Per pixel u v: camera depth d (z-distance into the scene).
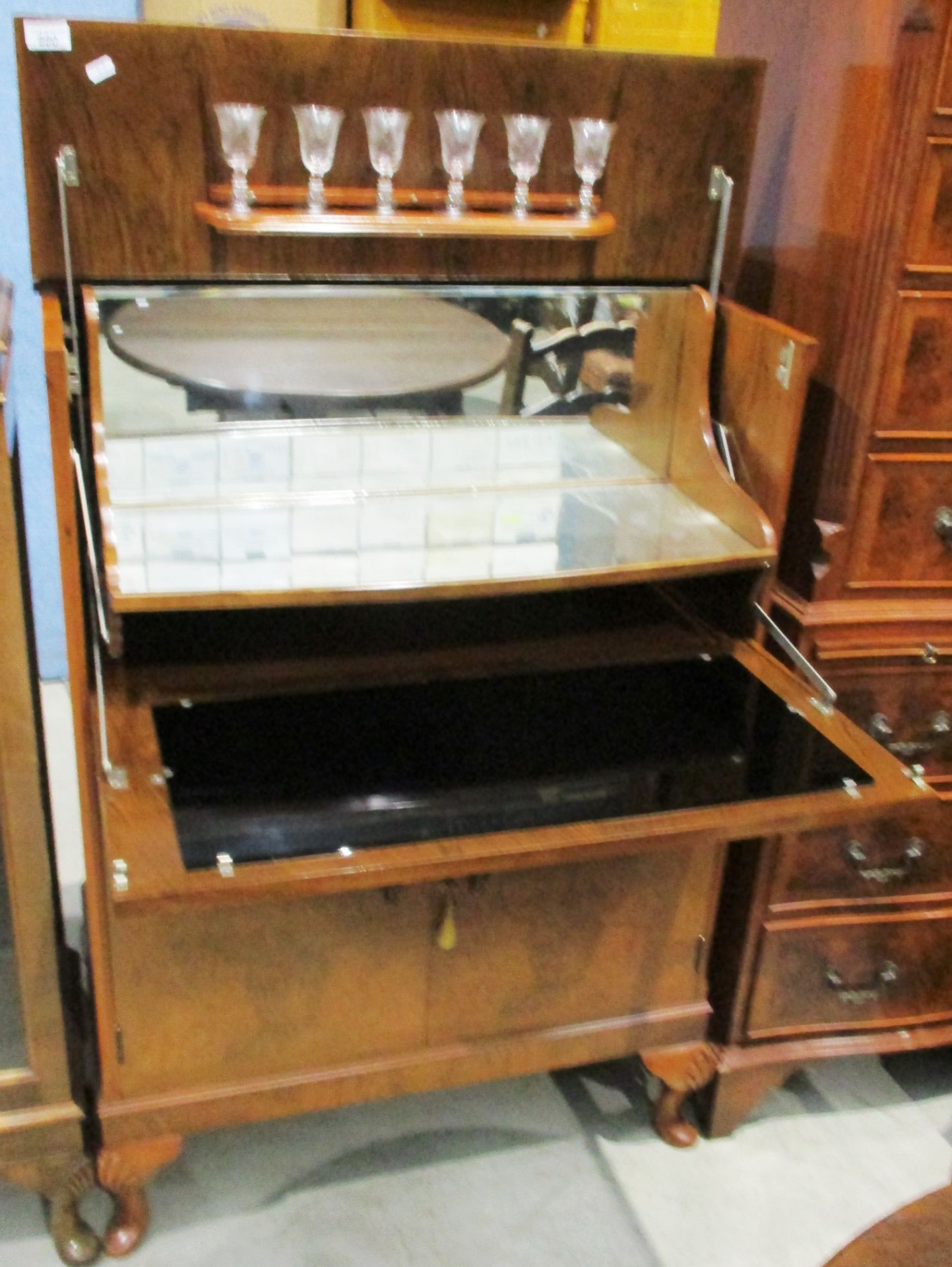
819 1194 1.61
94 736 1.23
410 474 1.47
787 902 1.57
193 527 1.33
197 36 1.20
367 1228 1.52
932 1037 1.71
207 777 1.16
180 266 1.30
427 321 1.40
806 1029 1.67
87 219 1.25
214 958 1.34
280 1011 1.40
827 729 1.30
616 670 1.40
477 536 1.36
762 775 1.21
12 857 1.23
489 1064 1.50
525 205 1.36
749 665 1.41
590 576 1.28
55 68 1.18
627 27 1.50
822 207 1.38
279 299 1.34
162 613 1.40
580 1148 1.66
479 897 1.39
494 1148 1.65
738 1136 1.70
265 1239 1.50
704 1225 1.55
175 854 1.05
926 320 1.33
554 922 1.44
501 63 1.30
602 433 1.51
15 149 2.20
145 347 1.31
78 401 1.28
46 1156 1.39
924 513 1.43
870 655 1.47
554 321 1.44
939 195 1.28
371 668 1.38
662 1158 1.65
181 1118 1.41
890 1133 1.72
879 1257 0.79
